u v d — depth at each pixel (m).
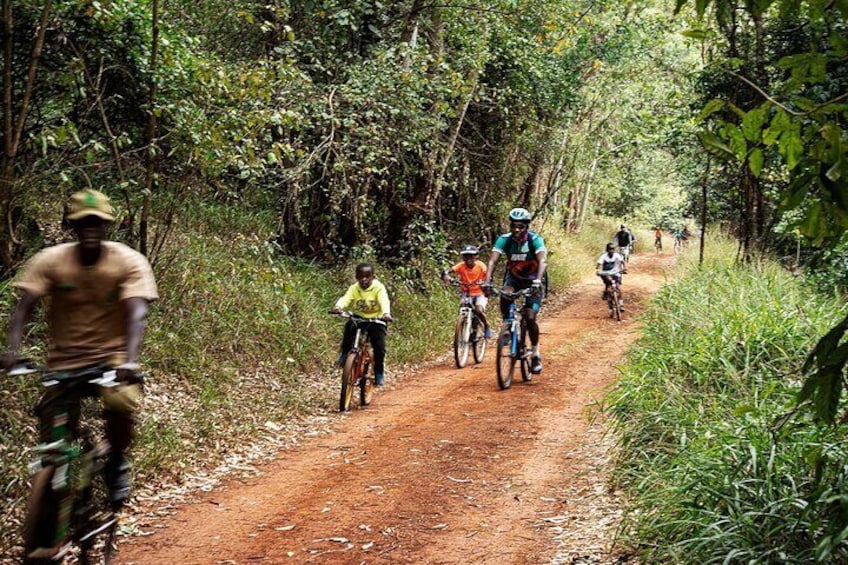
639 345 10.99
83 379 4.05
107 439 4.30
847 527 3.21
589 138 24.95
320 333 11.98
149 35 9.20
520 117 19.86
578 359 12.96
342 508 6.03
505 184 21.78
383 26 14.70
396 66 12.83
